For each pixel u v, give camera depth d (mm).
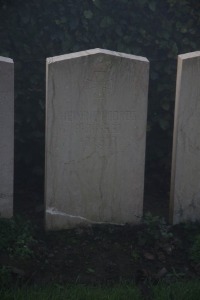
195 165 2623
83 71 2428
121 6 2865
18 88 2844
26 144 2930
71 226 2572
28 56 2832
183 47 2947
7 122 2451
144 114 2525
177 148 2586
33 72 2848
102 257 2367
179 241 2475
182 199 2646
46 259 2314
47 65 2393
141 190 2607
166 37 2906
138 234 2496
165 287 2166
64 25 2826
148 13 2896
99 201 2578
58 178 2510
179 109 2547
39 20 2807
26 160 2934
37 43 2828
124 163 2562
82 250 2402
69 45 2844
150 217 2543
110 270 2297
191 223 2648
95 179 2553
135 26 2898
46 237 2484
